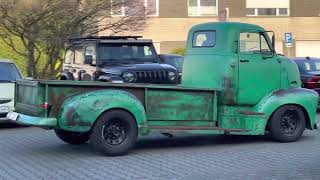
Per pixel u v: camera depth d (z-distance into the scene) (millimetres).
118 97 9875
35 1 17953
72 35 19125
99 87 9938
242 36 11383
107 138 9922
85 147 10984
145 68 13766
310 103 11711
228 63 11188
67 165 9195
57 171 8711
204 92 10875
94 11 19281
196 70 11773
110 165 9164
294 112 11594
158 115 10422
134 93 10195
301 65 17578
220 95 11125
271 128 11492
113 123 9930
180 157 9883
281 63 11727
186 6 40625
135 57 14844
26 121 9859
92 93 9797
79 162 9438
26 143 11516
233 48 11297
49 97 9633
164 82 13883
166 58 19719
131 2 20516
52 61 19688
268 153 10227
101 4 19422
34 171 8727
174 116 10570
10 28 18656
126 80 13422
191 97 10727
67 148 10883
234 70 11211
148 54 15086
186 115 10695
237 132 11102
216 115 11031
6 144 11391
